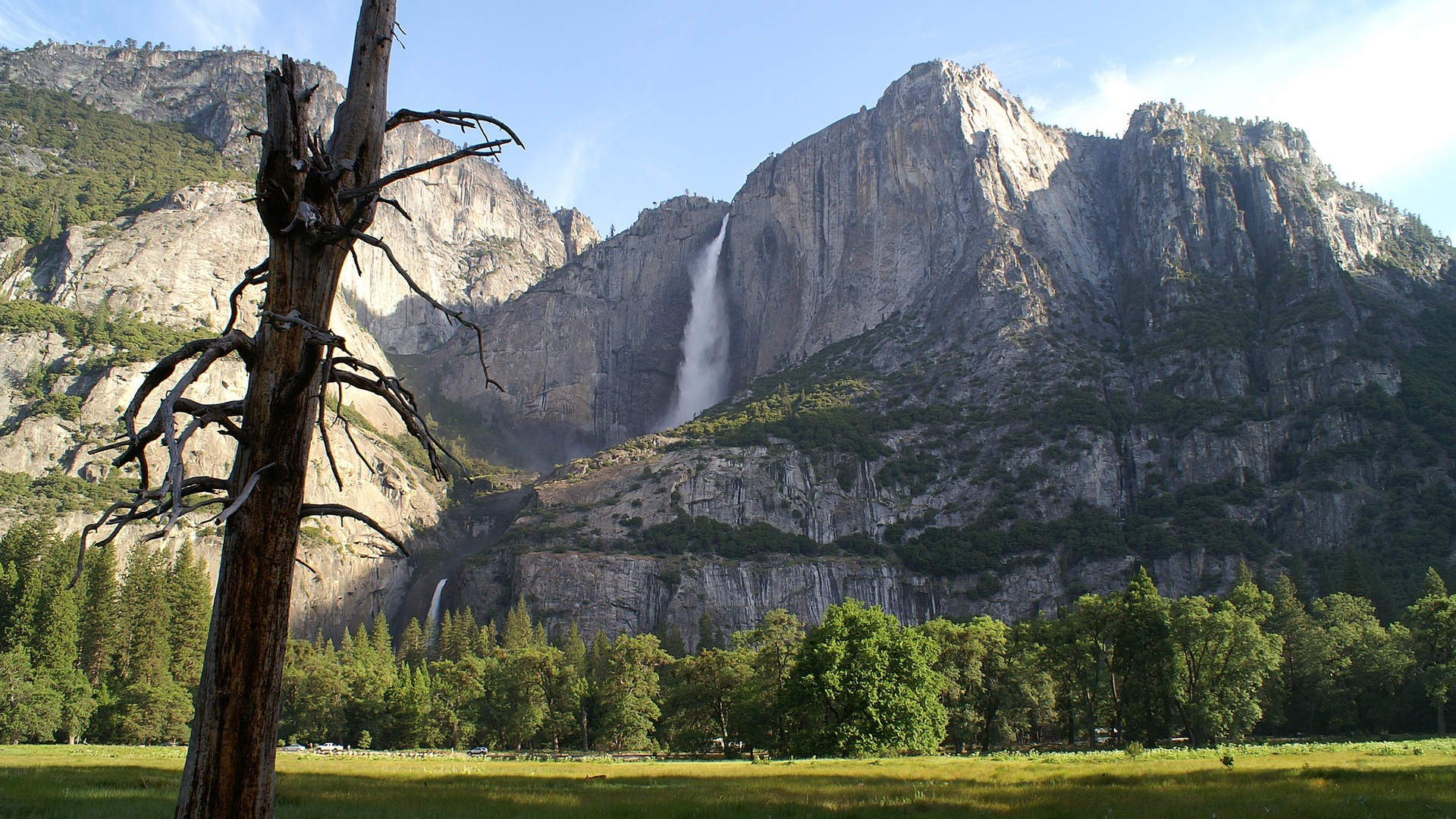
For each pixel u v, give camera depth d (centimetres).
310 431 1557
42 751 8000
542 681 12012
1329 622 12356
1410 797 3272
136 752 8156
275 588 1498
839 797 3744
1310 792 3494
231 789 1431
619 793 4028
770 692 9031
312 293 1573
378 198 1659
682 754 10675
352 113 1697
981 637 9981
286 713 11638
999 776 4700
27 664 10006
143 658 11662
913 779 4659
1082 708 10256
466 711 12050
